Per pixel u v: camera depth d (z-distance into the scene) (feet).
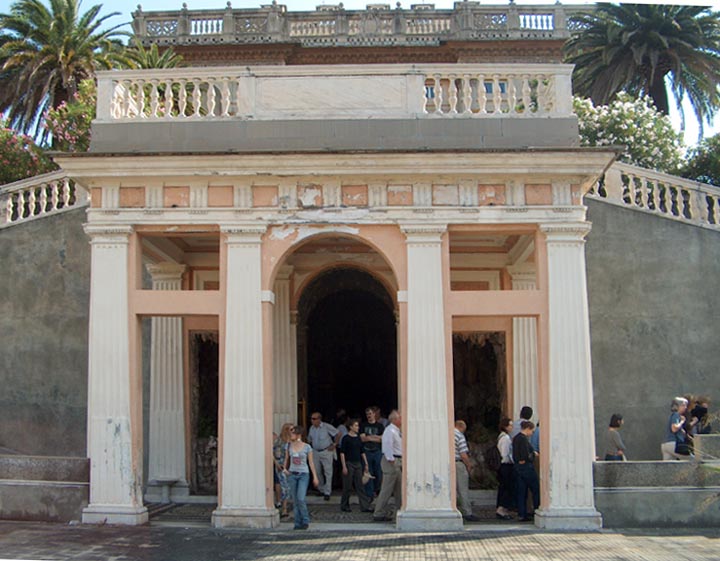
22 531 43.86
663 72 107.76
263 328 47.70
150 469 59.06
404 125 49.24
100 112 50.14
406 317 47.65
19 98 100.32
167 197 48.67
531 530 45.52
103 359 47.67
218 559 37.65
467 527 46.68
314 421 58.85
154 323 60.54
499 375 62.13
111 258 48.32
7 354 62.08
